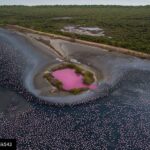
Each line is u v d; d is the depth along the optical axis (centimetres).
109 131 3844
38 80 5400
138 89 5119
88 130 3847
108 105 4538
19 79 5397
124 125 3988
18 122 3966
